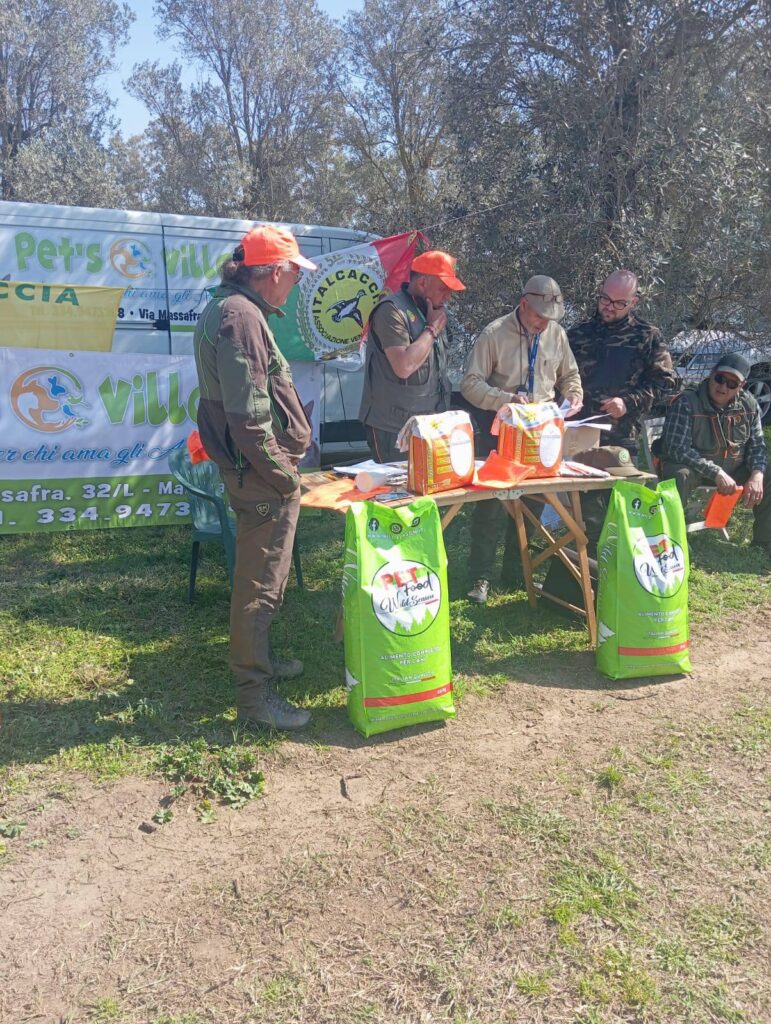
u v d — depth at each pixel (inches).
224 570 211.0
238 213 788.0
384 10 655.8
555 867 104.9
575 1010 84.6
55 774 123.5
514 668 158.4
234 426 118.6
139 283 274.1
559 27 270.1
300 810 116.3
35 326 223.3
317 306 238.8
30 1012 84.4
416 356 164.2
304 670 156.6
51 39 804.6
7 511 225.6
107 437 233.1
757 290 261.4
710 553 223.1
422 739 133.9
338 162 803.4
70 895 100.3
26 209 259.3
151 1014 84.3
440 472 143.3
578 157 263.6
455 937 93.7
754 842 110.0
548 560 213.0
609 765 126.6
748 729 137.3
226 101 821.2
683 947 92.2
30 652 162.2
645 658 152.8
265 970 89.5
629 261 247.6
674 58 257.8
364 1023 83.0
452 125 297.4
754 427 216.7
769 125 262.5
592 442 174.9
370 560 130.0
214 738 132.8
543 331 180.4
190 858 107.0
